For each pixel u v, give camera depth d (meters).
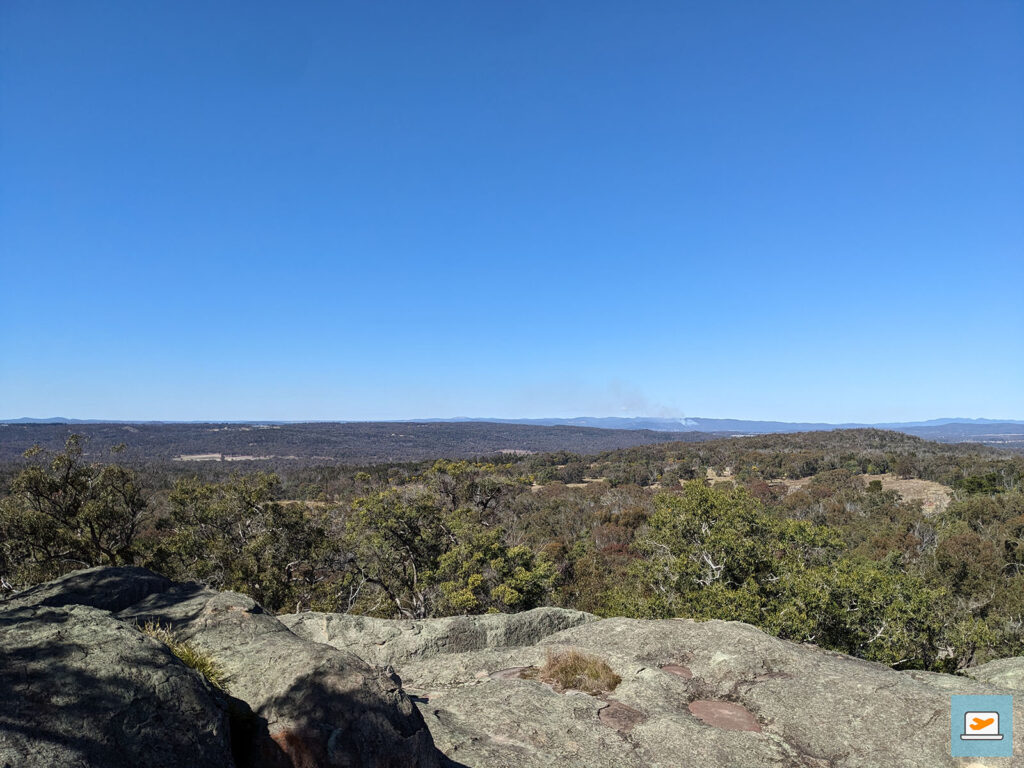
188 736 3.80
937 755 6.19
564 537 55.88
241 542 25.28
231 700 4.59
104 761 3.35
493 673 9.12
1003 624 28.94
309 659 4.84
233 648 5.76
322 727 4.30
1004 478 70.81
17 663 3.73
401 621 11.53
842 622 16.50
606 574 38.50
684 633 10.05
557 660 8.86
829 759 6.46
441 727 6.54
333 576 26.94
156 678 3.97
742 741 6.60
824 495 79.00
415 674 9.33
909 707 6.88
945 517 57.41
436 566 26.06
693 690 8.18
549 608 12.91
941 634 18.83
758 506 22.47
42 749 3.19
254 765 4.27
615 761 6.16
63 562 22.12
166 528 27.17
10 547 20.97
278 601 24.09
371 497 26.12
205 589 7.61
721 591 17.34
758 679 8.27
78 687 3.67
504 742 6.35
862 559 26.72
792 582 17.33
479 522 30.41
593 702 7.54
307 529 25.67
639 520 59.22
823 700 7.34
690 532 21.09
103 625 4.42
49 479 22.00
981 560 38.19
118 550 23.17
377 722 4.50
